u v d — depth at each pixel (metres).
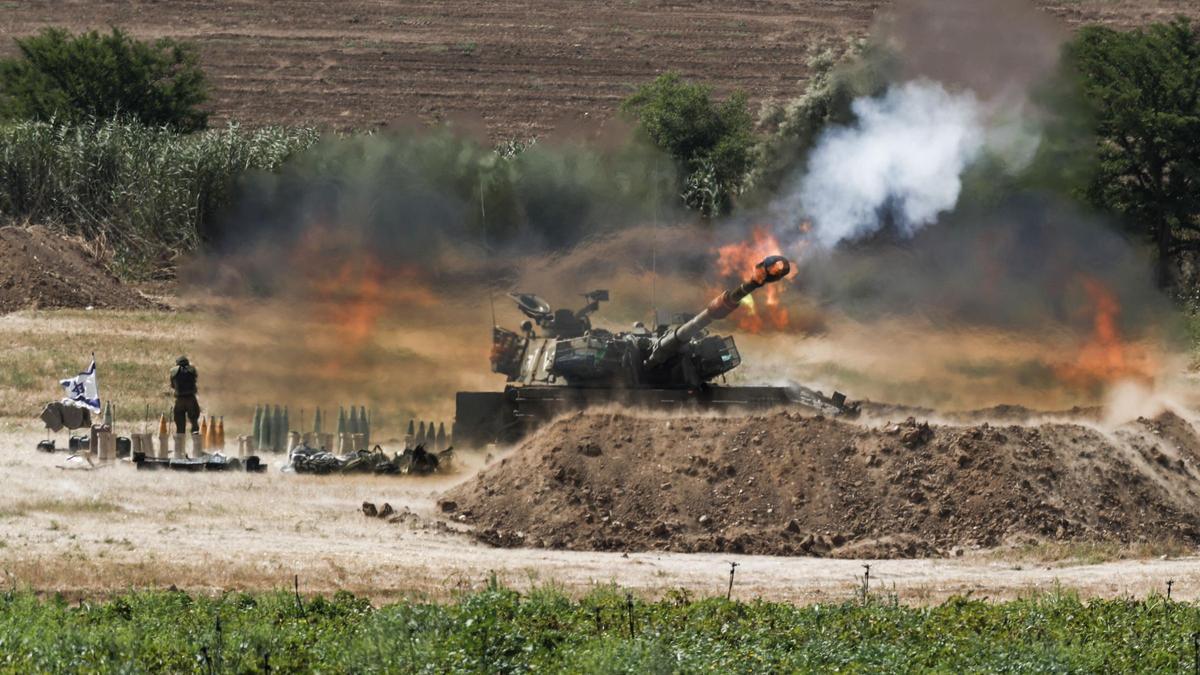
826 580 92.94
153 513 107.06
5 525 101.12
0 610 76.19
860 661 70.00
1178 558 102.38
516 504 108.00
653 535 104.12
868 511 106.12
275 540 100.00
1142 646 74.06
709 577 93.00
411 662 69.00
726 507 106.62
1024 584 92.44
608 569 94.69
